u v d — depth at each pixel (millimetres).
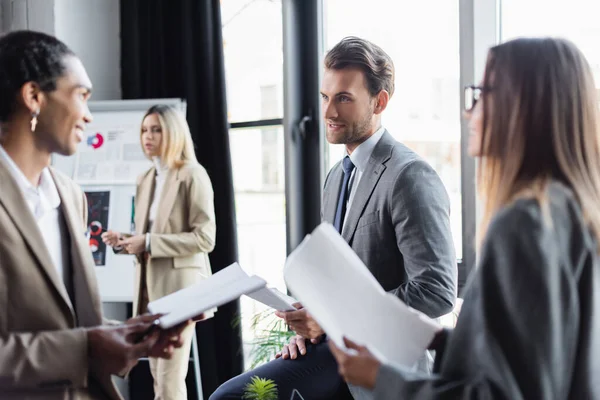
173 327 1442
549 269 988
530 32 2664
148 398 3770
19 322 1297
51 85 1371
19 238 1304
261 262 3609
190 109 3480
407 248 1877
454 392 1048
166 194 3096
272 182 3551
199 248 3018
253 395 1956
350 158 2160
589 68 1172
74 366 1300
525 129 1127
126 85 3781
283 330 3105
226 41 3684
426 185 1905
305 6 3418
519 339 981
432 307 1812
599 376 1054
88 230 3436
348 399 2061
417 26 2971
